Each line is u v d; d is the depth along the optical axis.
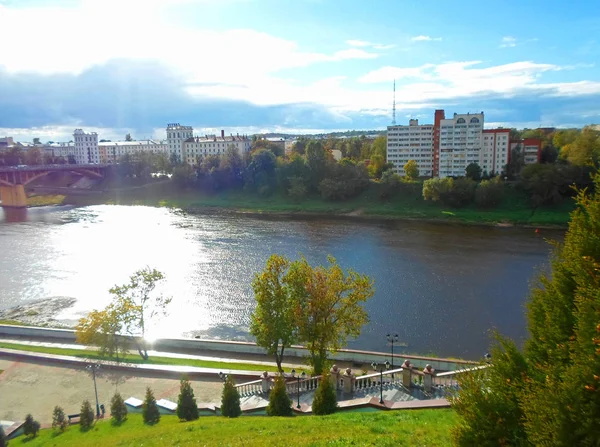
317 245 90.94
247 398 30.36
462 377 17.45
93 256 83.94
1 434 25.98
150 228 112.81
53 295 63.28
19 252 87.50
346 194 141.75
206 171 170.00
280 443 19.17
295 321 34.62
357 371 37.84
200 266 76.19
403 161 160.12
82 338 40.31
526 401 13.62
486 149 140.00
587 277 14.50
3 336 48.03
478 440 14.76
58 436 27.11
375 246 89.31
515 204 120.56
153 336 48.97
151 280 47.56
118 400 28.70
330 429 20.84
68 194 177.38
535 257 79.00
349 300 35.72
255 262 78.38
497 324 50.56
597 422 11.84
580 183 116.00
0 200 162.88
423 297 59.03
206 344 44.69
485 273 69.38
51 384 35.75
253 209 143.62
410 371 27.50
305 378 32.91
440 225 113.06
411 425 20.66
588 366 12.29
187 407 27.19
